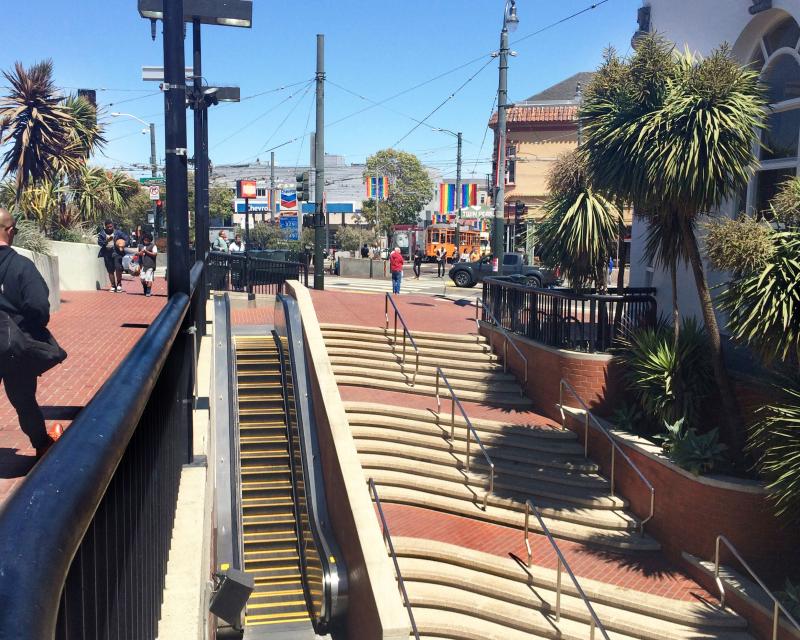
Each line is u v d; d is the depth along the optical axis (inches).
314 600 347.6
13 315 158.7
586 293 482.3
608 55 373.1
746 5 413.7
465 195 2027.6
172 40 225.5
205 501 195.0
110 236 645.9
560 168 461.4
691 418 385.1
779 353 296.7
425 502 402.3
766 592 281.1
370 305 743.1
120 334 370.3
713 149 329.1
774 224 333.7
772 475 296.5
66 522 43.1
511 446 445.4
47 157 461.7
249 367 513.0
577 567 344.2
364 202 2491.4
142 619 106.2
